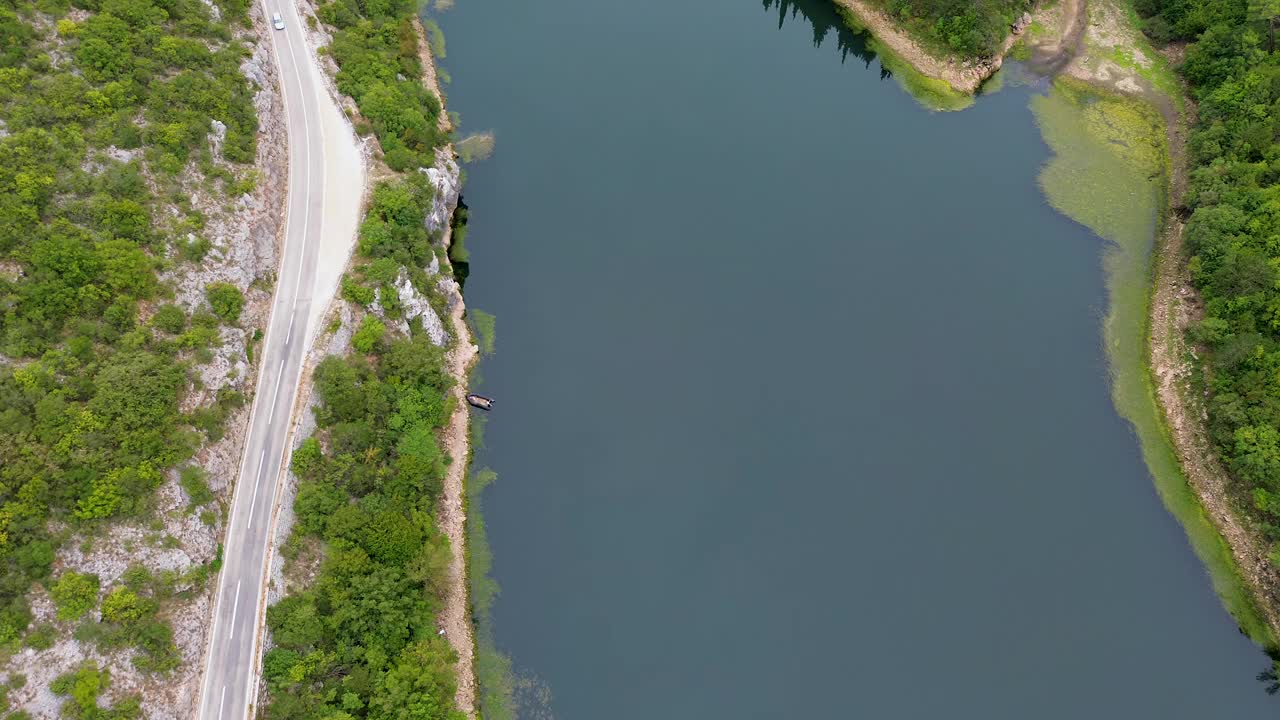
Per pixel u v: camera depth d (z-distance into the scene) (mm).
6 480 78062
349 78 131375
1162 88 158750
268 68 128125
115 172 99500
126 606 79438
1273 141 133625
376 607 89500
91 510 80750
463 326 121312
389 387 104812
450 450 108875
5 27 103125
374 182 119938
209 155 108250
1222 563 107000
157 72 112000
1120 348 125875
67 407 83688
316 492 93500
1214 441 112438
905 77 164125
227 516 91875
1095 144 152625
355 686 85500
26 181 93125
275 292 108062
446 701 89375
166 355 92312
